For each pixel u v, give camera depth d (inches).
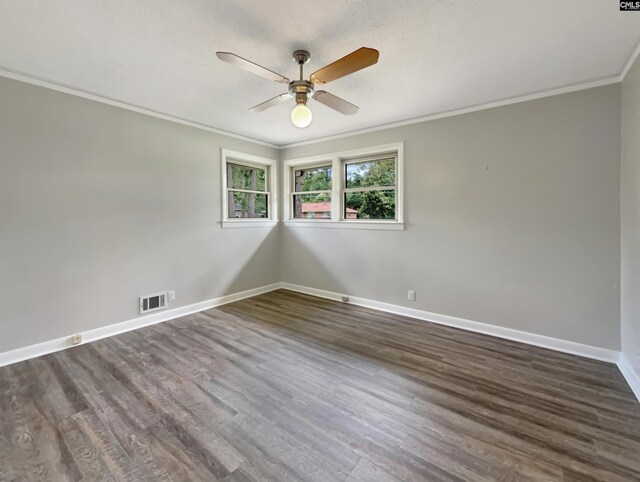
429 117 140.1
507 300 124.6
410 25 75.4
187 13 71.1
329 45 84.0
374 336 126.3
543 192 115.4
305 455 63.9
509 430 71.2
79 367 100.0
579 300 110.5
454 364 103.0
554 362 104.4
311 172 193.9
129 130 130.6
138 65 96.0
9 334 103.0
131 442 67.2
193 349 113.9
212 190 163.9
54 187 111.4
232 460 62.5
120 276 129.8
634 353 89.6
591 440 68.0
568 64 94.2
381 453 64.4
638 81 85.8
